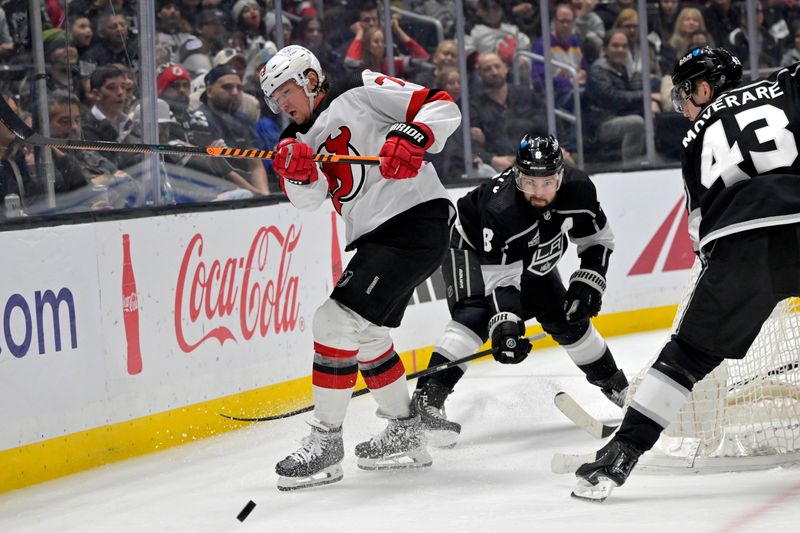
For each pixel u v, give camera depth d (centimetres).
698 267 650
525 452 709
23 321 695
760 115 541
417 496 597
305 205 616
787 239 526
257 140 1045
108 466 745
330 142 625
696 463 604
